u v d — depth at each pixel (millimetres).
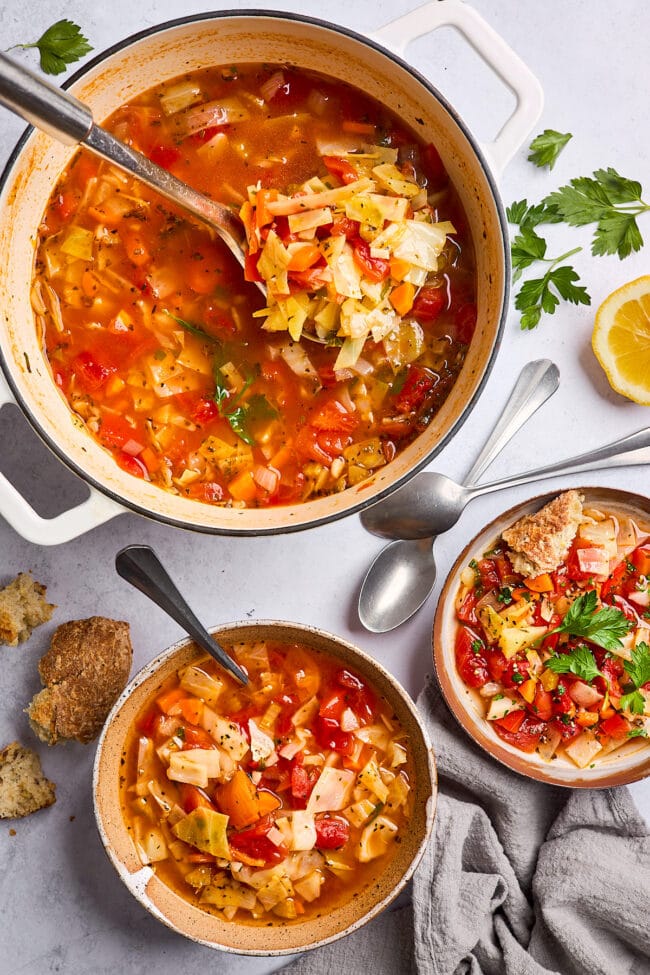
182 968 652
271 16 563
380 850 624
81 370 597
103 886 654
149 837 624
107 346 598
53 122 470
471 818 649
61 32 630
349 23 658
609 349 656
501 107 664
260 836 617
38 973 649
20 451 655
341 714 628
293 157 594
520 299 657
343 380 594
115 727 609
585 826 651
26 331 587
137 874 618
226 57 584
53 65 635
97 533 659
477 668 650
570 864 645
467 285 593
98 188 591
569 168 671
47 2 650
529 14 672
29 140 563
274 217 565
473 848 653
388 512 658
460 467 668
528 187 670
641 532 658
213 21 564
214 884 620
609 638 634
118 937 653
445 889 635
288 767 627
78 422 597
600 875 642
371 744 630
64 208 592
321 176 592
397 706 622
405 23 583
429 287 591
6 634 641
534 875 651
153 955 652
